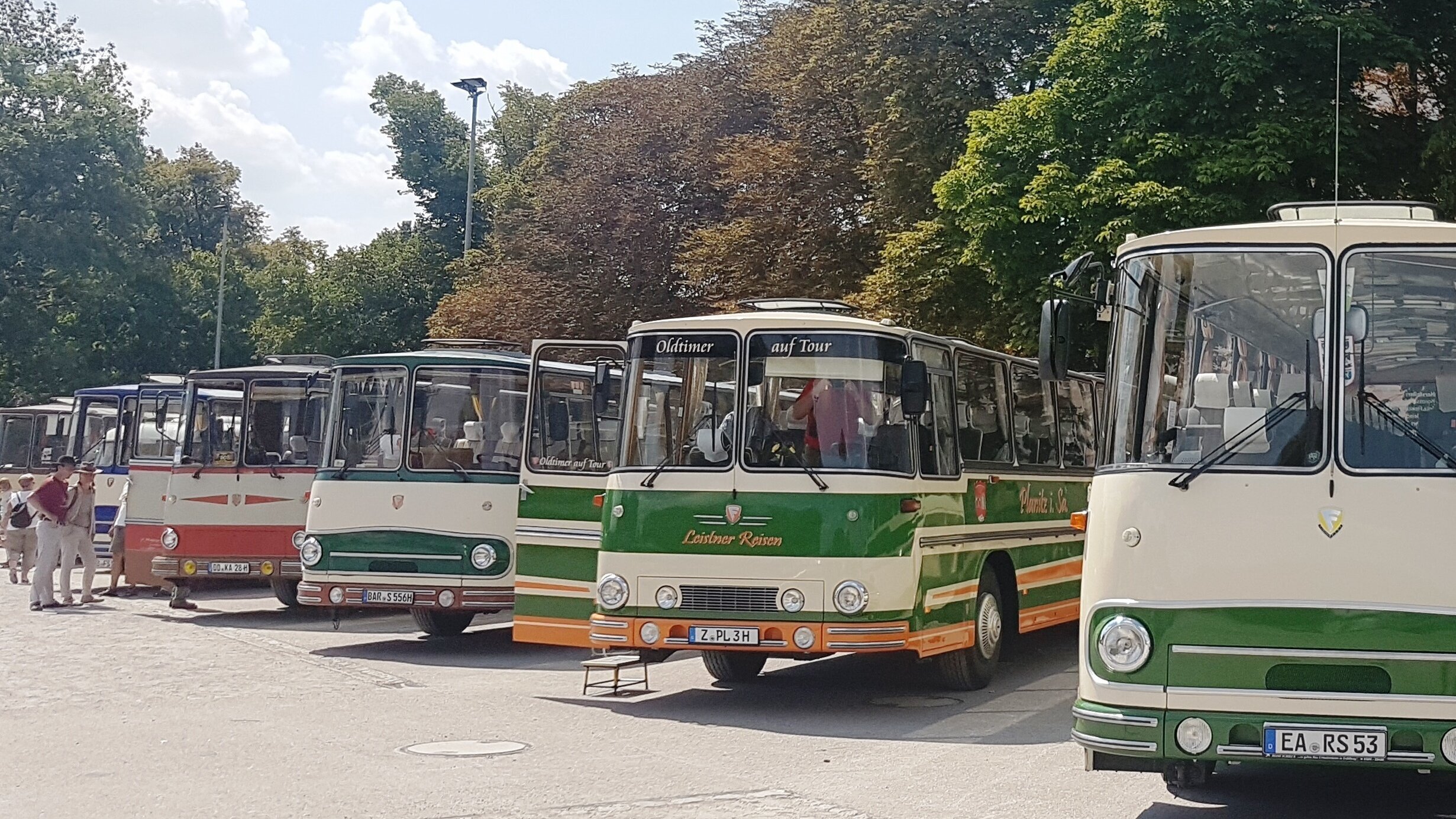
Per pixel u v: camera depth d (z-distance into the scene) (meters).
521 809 8.45
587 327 43.81
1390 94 21.25
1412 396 7.41
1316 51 20.00
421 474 17.00
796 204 34.12
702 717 12.11
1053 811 8.56
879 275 26.72
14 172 62.00
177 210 84.12
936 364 13.40
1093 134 21.61
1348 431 7.41
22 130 62.22
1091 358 19.47
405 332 76.44
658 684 14.33
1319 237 7.73
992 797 8.92
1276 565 7.31
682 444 12.33
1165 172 20.34
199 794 8.88
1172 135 20.11
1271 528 7.35
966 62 28.75
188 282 79.38
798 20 36.44
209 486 20.72
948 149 28.27
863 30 31.86
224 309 80.25
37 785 9.16
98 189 63.72
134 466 23.14
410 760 10.01
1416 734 7.02
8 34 66.88
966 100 28.28
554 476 14.91
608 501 12.49
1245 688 7.26
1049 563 16.08
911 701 13.06
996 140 22.00
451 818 8.23
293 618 21.11
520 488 14.98
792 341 12.35
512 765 9.82
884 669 15.45
